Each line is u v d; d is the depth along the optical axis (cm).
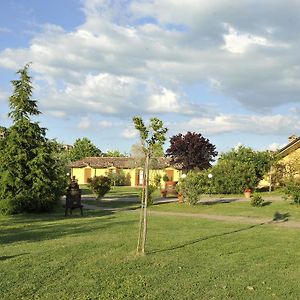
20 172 2383
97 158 7319
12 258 975
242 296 714
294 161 3862
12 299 674
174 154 5384
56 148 2634
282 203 2753
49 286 745
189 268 898
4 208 2288
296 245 1233
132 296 696
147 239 1266
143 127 1064
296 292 746
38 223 1809
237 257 1034
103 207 2698
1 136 2519
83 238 1284
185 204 2755
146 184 1074
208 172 3938
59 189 2478
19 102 2494
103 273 838
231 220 1936
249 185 3906
